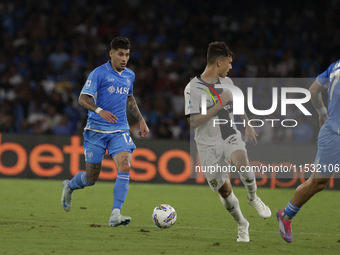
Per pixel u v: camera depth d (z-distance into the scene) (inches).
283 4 2834.6
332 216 1240.2
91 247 775.1
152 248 786.8
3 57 2426.2
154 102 2261.3
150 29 2684.5
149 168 1780.3
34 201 1310.3
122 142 946.7
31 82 2333.9
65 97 2251.5
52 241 813.2
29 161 1766.7
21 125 2140.7
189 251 772.0
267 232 997.2
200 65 2551.7
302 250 814.5
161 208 922.7
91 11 2706.7
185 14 2792.8
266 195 1605.6
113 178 1765.5
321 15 2810.0
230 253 767.1
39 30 2571.4
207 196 1528.1
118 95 949.8
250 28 2728.8
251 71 2477.9
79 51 2498.8
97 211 1186.6
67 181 1013.8
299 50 2667.3
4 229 908.6
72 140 1769.2
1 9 2657.5
